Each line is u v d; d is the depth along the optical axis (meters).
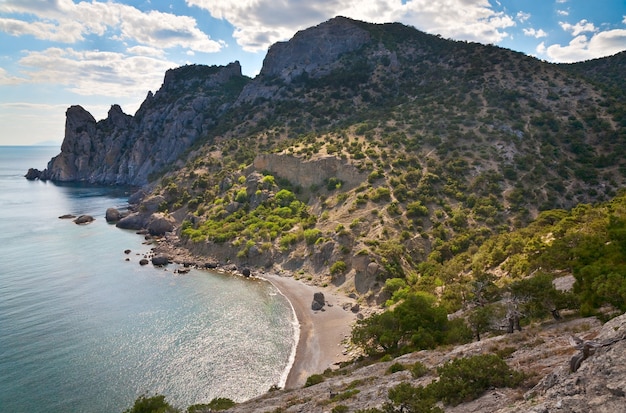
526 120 145.12
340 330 73.69
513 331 43.22
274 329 75.06
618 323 22.03
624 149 124.56
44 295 90.00
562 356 28.83
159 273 107.56
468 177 120.38
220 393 56.78
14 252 124.00
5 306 83.75
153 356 65.88
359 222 106.50
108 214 172.00
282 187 145.38
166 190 167.62
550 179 118.06
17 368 62.00
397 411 26.41
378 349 59.94
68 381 59.22
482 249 86.69
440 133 144.00
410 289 79.00
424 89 194.00
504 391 25.84
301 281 98.94
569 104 152.12
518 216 103.62
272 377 60.25
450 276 75.62
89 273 105.81
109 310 83.00
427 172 122.75
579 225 72.00
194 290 95.00
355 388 39.88
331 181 132.12
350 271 94.81
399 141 141.62
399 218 106.31
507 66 185.00
